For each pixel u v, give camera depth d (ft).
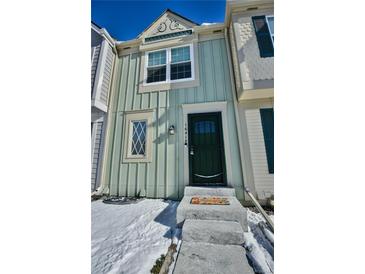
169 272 5.36
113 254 6.42
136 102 17.46
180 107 15.98
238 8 14.08
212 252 6.27
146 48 18.69
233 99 14.92
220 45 16.80
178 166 14.66
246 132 13.73
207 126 15.08
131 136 16.74
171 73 17.54
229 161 13.69
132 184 15.30
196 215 8.59
